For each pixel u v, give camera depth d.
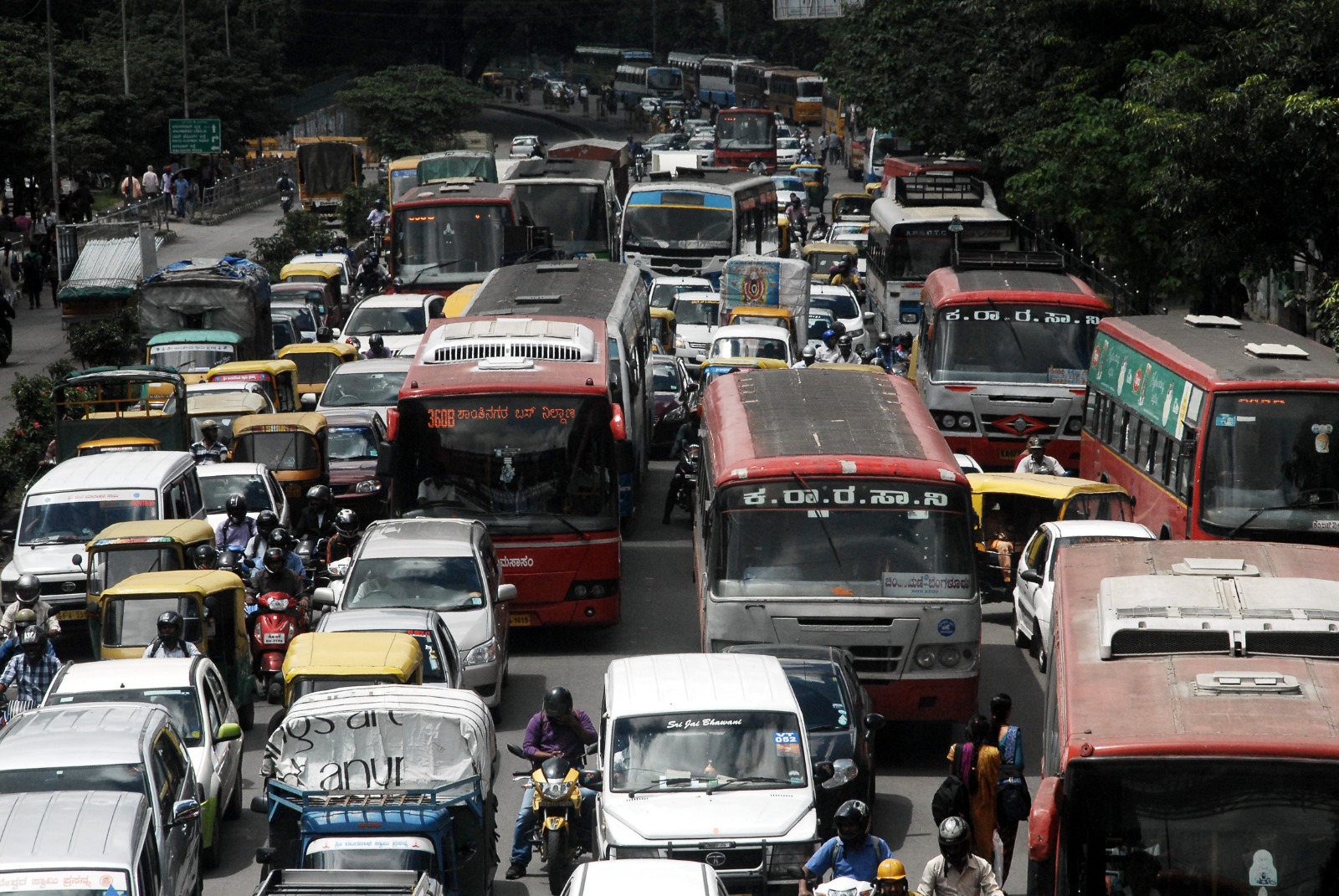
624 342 71.19
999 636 59.47
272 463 69.44
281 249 147.50
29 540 56.59
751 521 44.50
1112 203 91.25
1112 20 100.25
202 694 38.78
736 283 105.56
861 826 29.02
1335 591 28.83
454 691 35.97
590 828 35.69
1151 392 59.09
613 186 135.38
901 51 139.25
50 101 143.88
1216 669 26.45
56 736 32.12
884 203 120.25
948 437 72.81
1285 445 51.44
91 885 27.52
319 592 48.19
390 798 32.16
